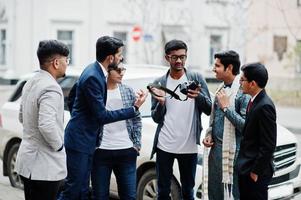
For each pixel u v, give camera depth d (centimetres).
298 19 3466
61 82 1092
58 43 660
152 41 4162
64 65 663
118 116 745
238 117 722
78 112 752
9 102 1202
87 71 746
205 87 819
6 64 3941
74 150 749
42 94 644
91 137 752
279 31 3769
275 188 914
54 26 3944
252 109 695
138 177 948
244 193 712
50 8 3919
